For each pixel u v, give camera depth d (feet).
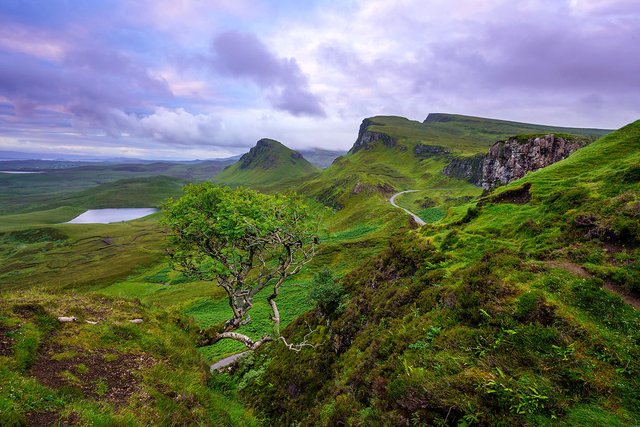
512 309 42.32
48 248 636.89
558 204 80.94
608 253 53.42
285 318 182.91
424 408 35.53
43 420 27.35
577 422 28.32
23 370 32.68
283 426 75.97
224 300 249.55
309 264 298.97
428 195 599.98
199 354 54.70
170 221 58.49
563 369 33.09
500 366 35.50
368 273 108.99
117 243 649.20
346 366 69.67
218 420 41.11
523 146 362.74
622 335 36.09
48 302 49.14
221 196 60.59
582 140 322.14
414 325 54.19
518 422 29.30
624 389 30.45
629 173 76.28
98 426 28.53
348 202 618.85
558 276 47.73
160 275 380.17
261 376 104.42
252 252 62.59
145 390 37.06
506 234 83.66
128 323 50.03
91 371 37.47
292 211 62.49
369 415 42.65
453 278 63.41
